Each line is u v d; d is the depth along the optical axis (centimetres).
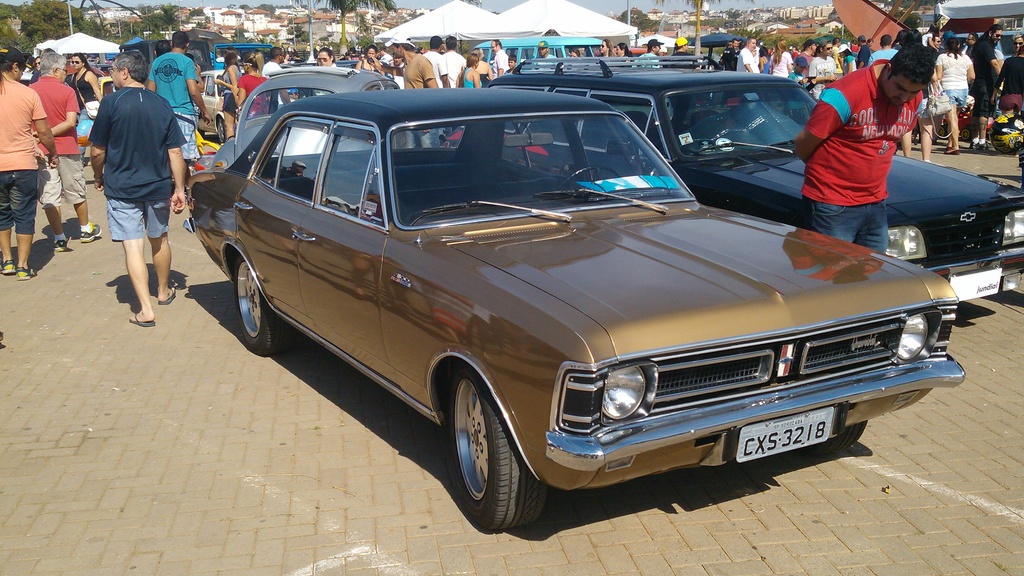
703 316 339
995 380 567
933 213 581
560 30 2117
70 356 636
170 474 457
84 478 454
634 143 517
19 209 839
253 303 621
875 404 390
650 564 372
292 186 541
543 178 481
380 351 448
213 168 676
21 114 818
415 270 408
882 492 430
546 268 381
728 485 440
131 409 541
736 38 1883
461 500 414
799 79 1656
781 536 393
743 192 603
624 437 327
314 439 496
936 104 1277
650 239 418
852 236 538
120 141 667
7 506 427
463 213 444
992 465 456
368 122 473
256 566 375
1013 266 621
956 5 1884
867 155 515
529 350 338
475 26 2122
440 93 522
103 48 3606
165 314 734
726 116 696
